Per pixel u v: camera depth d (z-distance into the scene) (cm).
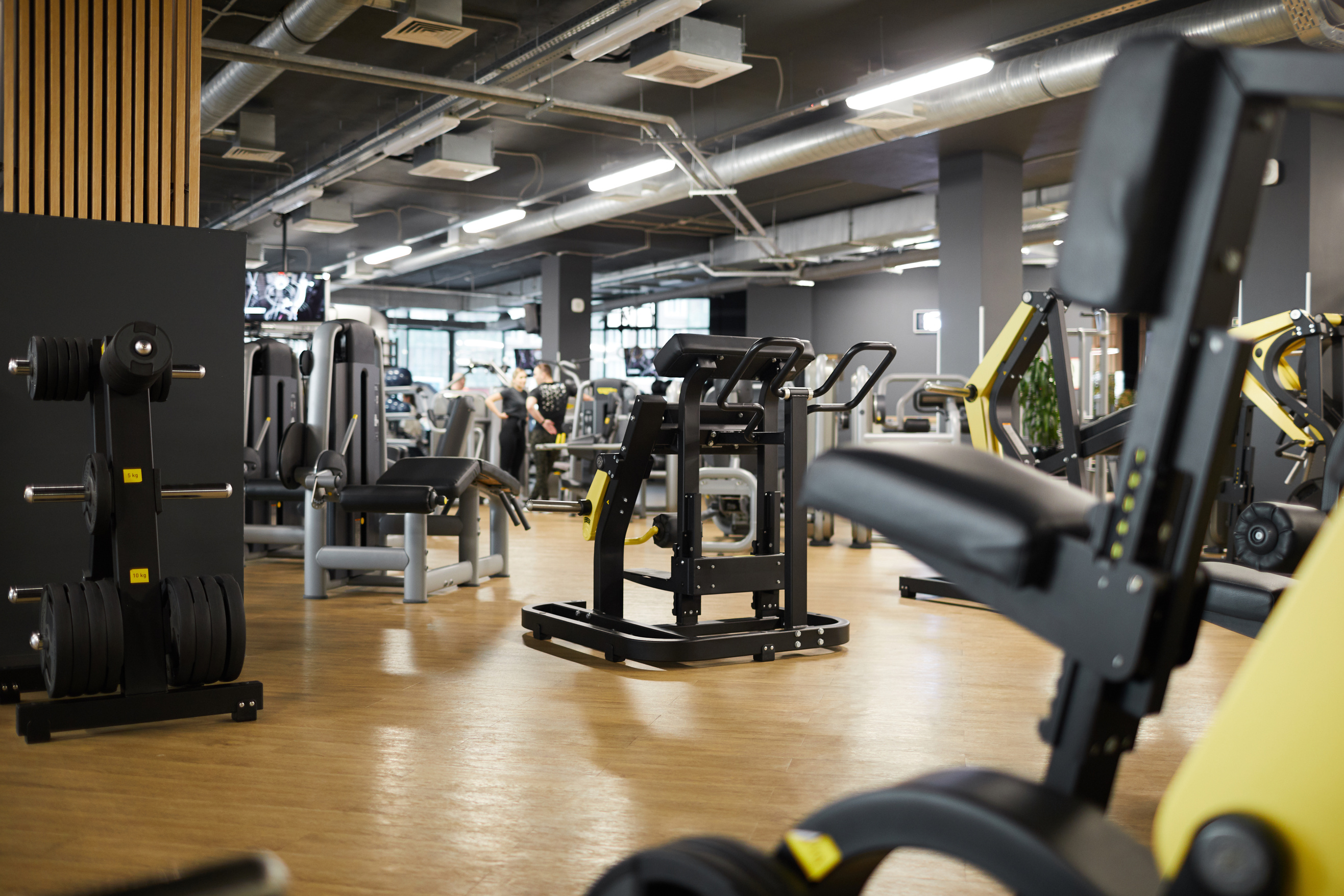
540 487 1031
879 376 357
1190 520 89
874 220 1295
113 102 345
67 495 268
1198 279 87
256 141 1008
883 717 283
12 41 331
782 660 358
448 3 668
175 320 344
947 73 686
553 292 1600
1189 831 82
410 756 246
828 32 812
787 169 959
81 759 243
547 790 222
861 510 105
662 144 921
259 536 585
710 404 372
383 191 1318
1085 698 95
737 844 97
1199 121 86
